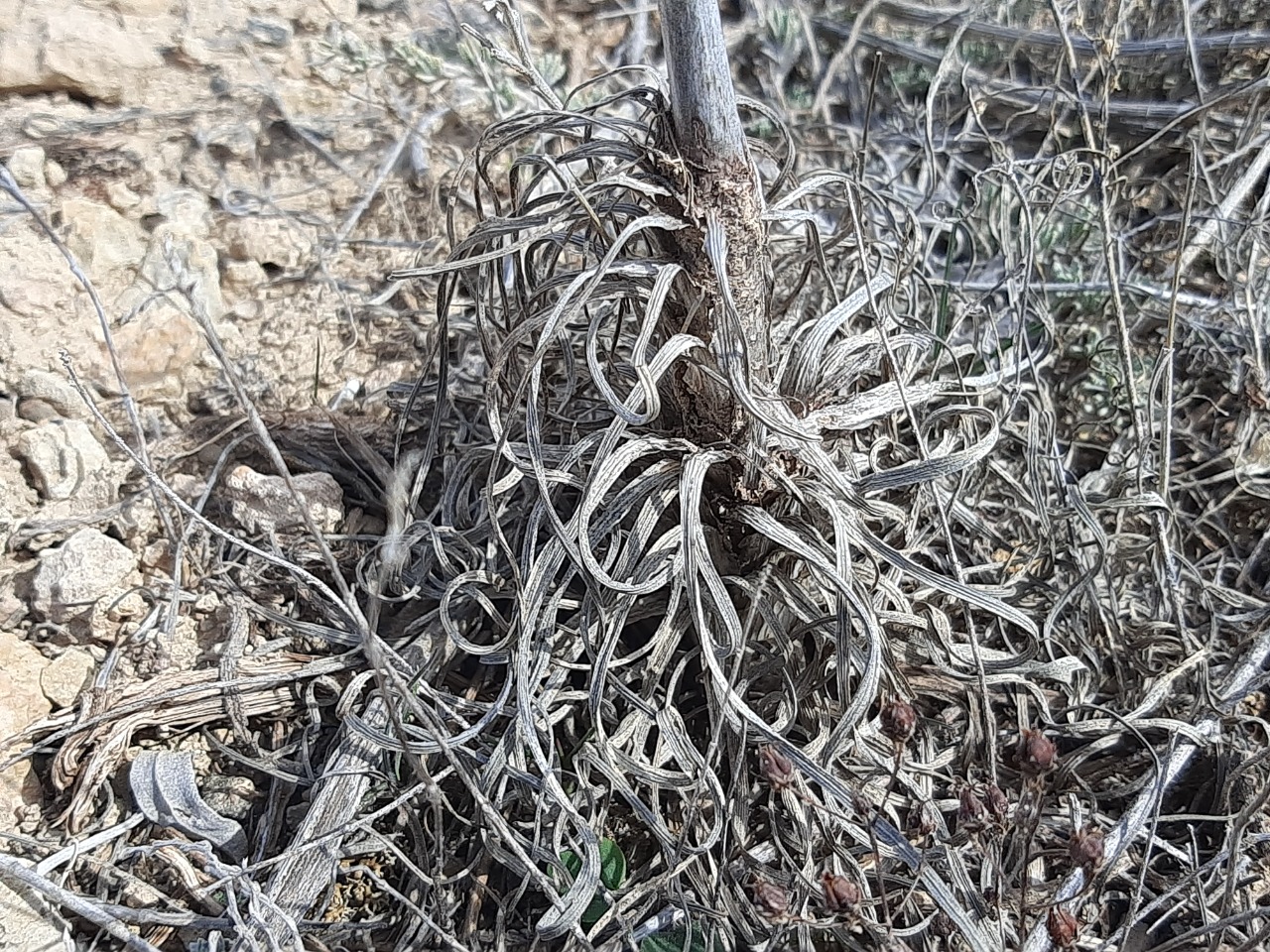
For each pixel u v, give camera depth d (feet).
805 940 0.67
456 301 1.09
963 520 0.86
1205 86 1.22
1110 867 0.67
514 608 0.78
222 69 1.31
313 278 1.17
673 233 0.67
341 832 0.70
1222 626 0.88
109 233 1.08
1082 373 1.06
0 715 0.77
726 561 0.79
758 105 0.79
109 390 1.00
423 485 0.91
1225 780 0.75
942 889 0.62
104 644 0.85
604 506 0.80
